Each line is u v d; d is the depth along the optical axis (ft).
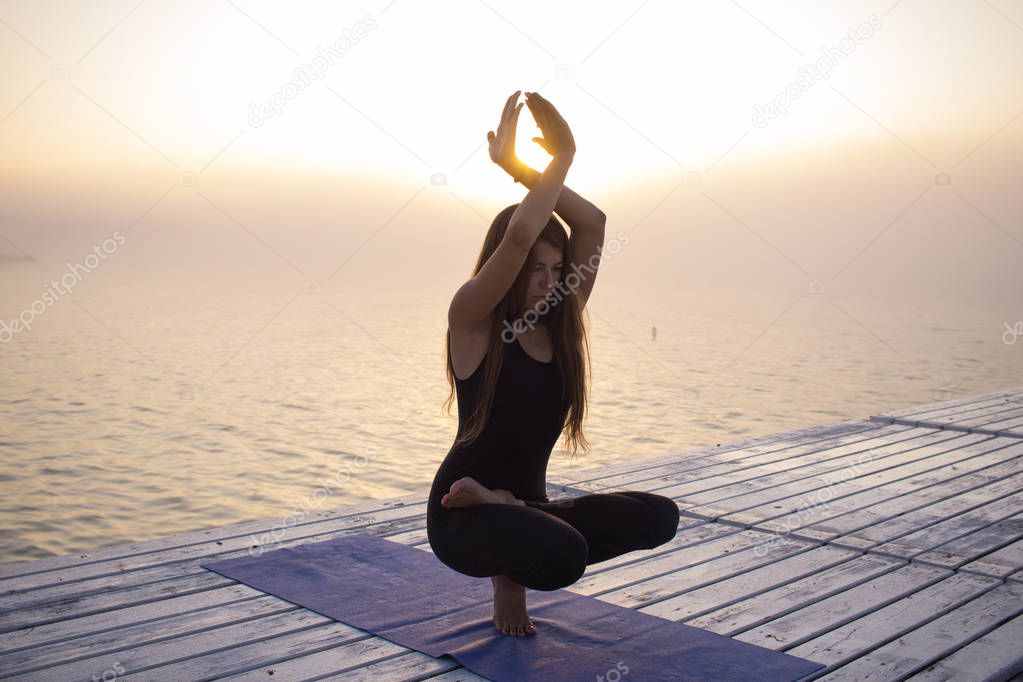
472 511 6.16
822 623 7.81
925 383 43.45
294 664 6.79
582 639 7.28
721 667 6.69
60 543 17.69
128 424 30.58
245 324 76.64
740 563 9.64
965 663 6.95
